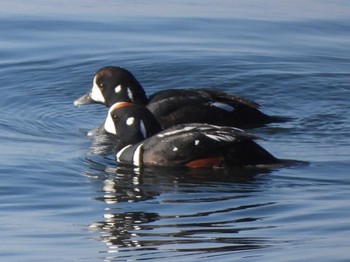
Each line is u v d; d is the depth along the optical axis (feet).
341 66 67.87
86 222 40.65
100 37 73.00
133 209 42.34
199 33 74.28
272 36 73.97
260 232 38.86
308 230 38.86
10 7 79.30
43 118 58.13
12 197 44.16
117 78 58.13
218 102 57.11
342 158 49.65
